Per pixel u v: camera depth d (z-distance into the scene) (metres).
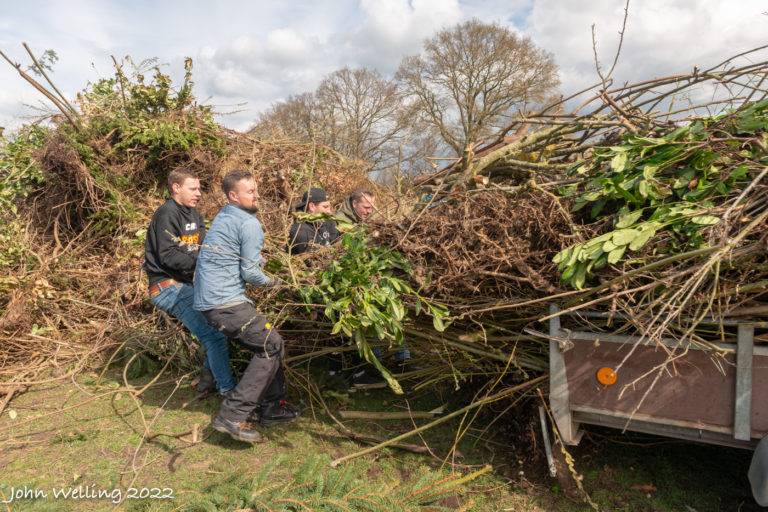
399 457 2.80
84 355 4.14
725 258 1.76
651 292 1.94
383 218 2.93
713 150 2.02
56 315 4.73
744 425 1.89
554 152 3.44
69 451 2.91
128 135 6.22
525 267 2.21
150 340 4.11
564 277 2.05
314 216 2.90
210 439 3.03
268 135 7.26
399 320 2.46
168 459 2.81
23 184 6.13
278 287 2.94
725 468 2.51
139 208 5.94
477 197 2.65
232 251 2.81
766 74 2.38
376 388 3.74
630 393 2.08
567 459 2.24
